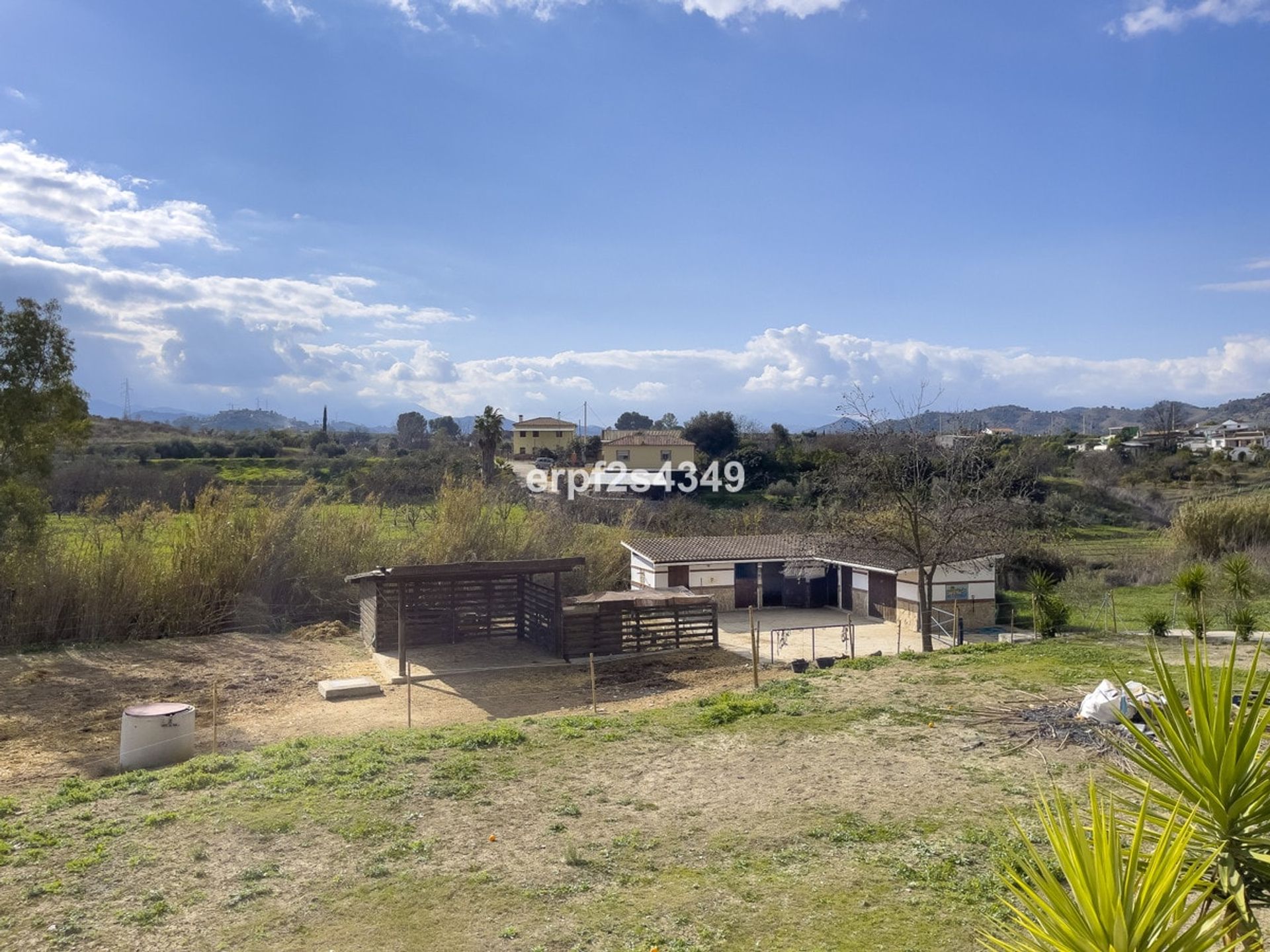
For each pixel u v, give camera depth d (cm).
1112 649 1709
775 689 1504
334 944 659
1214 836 425
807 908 689
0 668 2016
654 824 882
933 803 898
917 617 2761
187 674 2045
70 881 776
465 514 3119
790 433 7712
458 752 1158
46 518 2280
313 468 5741
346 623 2747
